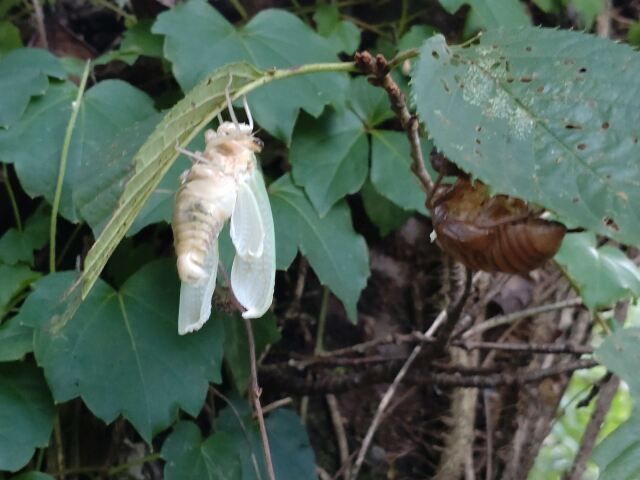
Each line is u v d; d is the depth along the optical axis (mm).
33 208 264
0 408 200
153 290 213
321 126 243
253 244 166
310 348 283
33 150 225
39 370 209
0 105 228
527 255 149
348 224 237
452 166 150
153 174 147
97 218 182
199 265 149
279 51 237
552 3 286
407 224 288
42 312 202
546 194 120
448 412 280
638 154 122
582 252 242
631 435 153
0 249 238
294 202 232
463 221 154
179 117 146
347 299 229
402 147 246
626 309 270
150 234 259
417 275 289
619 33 328
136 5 277
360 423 281
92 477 241
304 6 294
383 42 290
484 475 280
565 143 126
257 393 207
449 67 135
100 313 205
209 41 232
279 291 285
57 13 292
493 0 257
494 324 272
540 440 266
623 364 160
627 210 118
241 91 158
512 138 127
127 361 201
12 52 243
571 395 291
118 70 269
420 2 291
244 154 162
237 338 236
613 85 130
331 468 274
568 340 283
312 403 280
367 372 258
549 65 136
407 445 281
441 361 278
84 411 242
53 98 234
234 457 224
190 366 206
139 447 252
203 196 152
